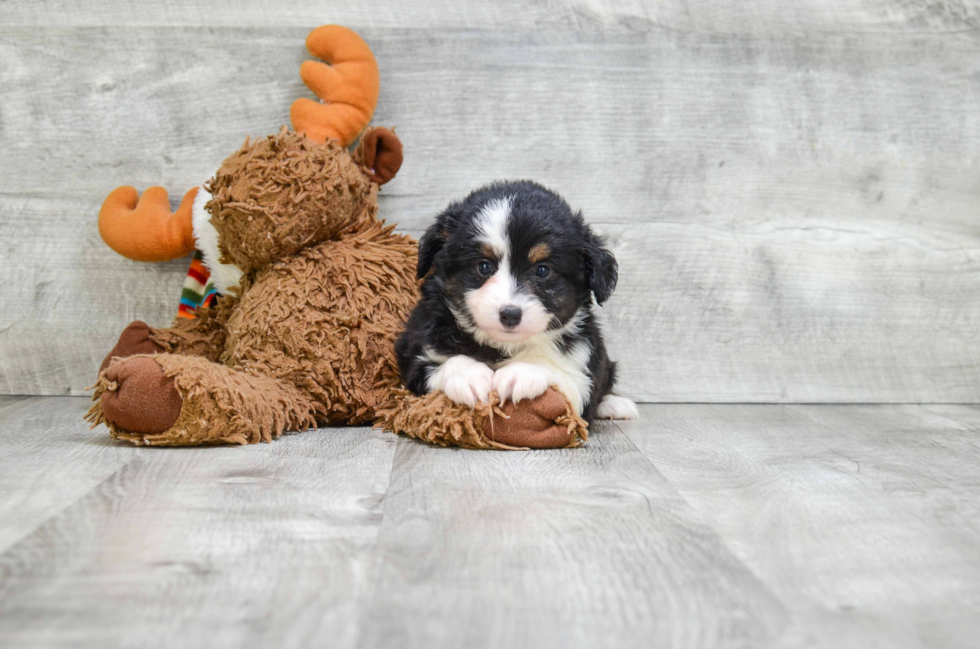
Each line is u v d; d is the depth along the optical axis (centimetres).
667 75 272
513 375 191
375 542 122
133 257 249
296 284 218
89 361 271
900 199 278
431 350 209
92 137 264
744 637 93
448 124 269
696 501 148
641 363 276
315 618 96
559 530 129
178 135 266
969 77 275
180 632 92
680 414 255
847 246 277
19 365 270
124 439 191
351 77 247
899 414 257
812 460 185
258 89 265
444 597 103
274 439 200
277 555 116
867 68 276
